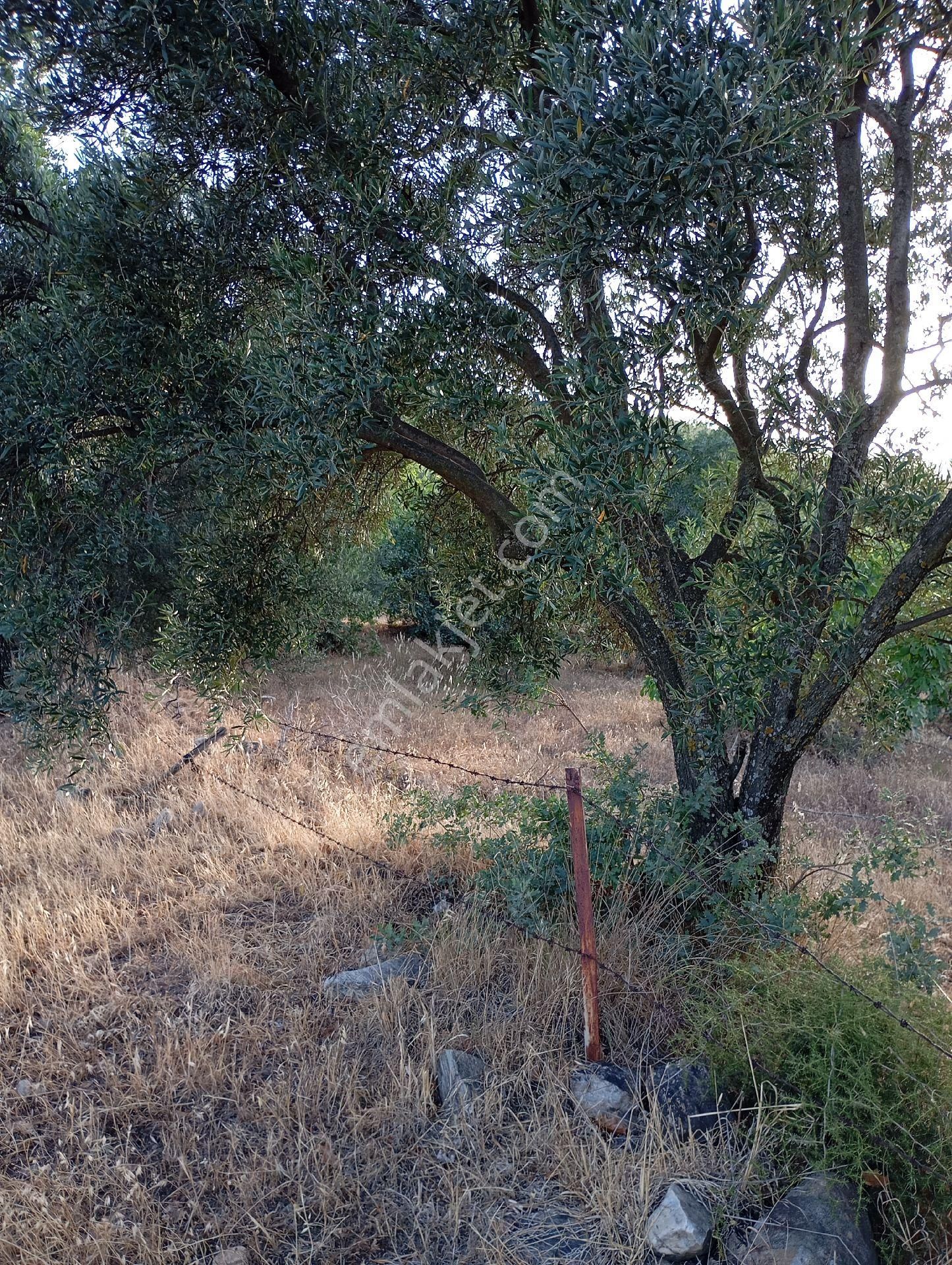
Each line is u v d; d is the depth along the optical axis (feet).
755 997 10.00
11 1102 10.43
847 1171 8.34
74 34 10.80
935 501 10.96
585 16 8.64
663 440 9.03
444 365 11.75
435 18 12.15
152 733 24.64
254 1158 9.32
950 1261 7.82
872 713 16.16
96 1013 12.00
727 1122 9.37
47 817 19.47
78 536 11.21
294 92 11.49
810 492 11.02
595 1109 9.75
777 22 8.09
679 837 12.64
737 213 9.22
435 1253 8.32
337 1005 12.14
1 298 13.28
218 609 13.38
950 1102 8.52
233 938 14.25
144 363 11.37
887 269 12.72
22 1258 8.09
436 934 13.38
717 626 10.73
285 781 21.71
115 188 11.41
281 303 11.52
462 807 15.37
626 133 8.43
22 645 10.93
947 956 13.85
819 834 19.04
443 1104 10.15
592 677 40.22
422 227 11.32
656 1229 8.16
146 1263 8.07
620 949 12.16
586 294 10.68
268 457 10.82
